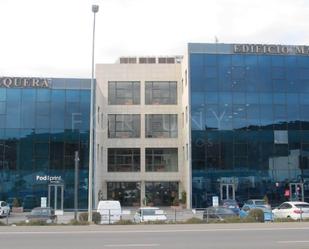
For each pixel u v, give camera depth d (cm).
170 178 5919
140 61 6988
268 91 5391
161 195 5938
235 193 5184
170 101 6116
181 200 5503
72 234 2031
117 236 1956
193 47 5406
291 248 1571
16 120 5109
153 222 2803
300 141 5338
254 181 5225
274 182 5241
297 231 2131
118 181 5931
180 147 5984
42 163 5062
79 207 5009
